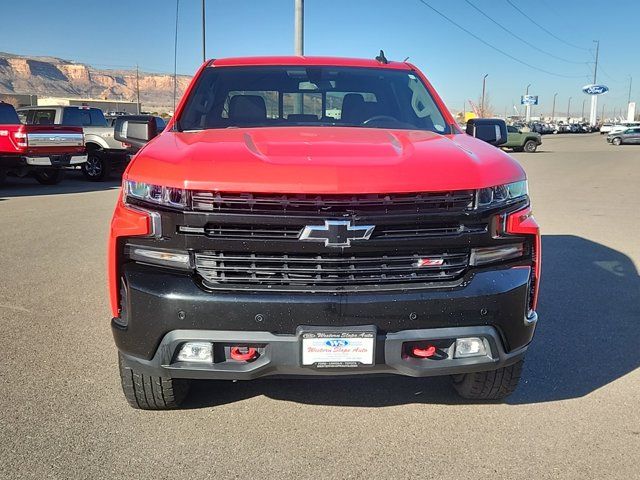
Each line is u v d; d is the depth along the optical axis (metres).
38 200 12.03
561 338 4.49
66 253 7.09
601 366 3.99
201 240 2.60
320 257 2.61
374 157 2.77
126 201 2.76
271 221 2.56
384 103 4.15
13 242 7.70
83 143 14.59
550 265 6.74
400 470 2.80
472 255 2.74
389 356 2.67
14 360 3.99
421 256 2.68
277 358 2.64
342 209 2.58
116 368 3.89
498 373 3.20
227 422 3.22
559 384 3.72
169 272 2.67
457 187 2.65
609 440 3.06
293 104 4.08
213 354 2.69
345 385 3.67
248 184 2.54
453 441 3.05
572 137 71.19
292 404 3.43
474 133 4.03
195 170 2.61
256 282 2.64
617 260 7.00
